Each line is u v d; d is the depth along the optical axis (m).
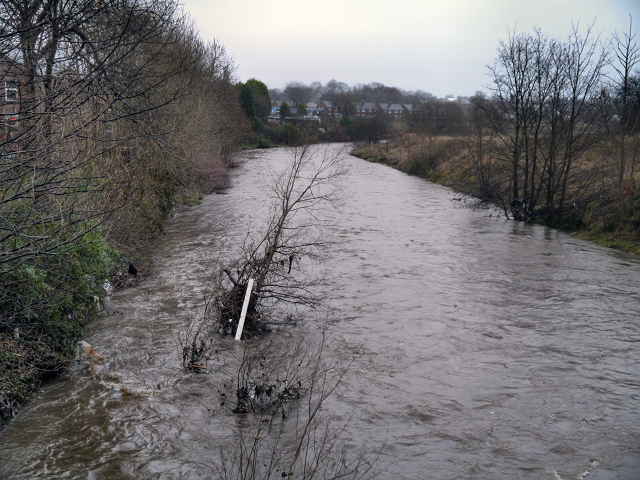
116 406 8.41
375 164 53.31
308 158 17.06
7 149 7.40
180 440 7.64
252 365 9.92
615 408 9.00
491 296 14.59
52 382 9.06
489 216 26.41
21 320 9.03
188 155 24.38
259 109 83.31
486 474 7.24
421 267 17.19
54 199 8.76
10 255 7.61
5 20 7.38
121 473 6.86
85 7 8.37
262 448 7.53
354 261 17.66
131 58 12.20
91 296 11.83
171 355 10.27
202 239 19.52
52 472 6.79
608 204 22.41
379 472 7.17
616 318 13.09
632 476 7.24
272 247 11.86
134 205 17.86
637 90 23.25
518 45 25.16
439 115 61.78
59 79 8.38
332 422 8.33
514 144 26.08
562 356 10.97
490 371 10.25
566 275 16.61
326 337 11.55
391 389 9.42
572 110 23.61
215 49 40.91
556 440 8.06
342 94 118.69
